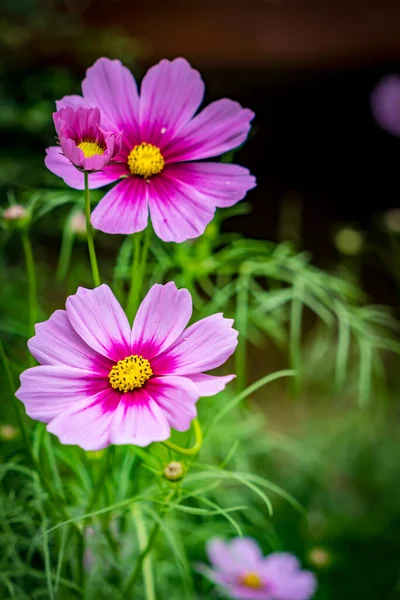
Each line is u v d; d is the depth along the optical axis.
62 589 0.55
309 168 1.84
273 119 1.76
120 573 0.54
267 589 0.69
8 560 0.60
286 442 0.96
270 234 1.76
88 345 0.46
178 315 0.46
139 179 0.49
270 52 1.63
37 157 0.87
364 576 0.92
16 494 0.59
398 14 1.69
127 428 0.43
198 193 0.48
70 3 1.29
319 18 1.66
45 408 0.44
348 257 1.55
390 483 1.09
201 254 0.60
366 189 1.84
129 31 1.44
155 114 0.50
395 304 1.55
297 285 0.60
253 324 0.62
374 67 1.70
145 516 0.59
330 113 1.78
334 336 1.15
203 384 0.44
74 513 0.54
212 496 0.64
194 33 1.53
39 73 0.94
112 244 0.73
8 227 0.54
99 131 0.45
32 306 0.54
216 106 0.50
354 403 1.14
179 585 0.68
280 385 1.30
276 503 1.00
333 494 1.07
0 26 0.94
